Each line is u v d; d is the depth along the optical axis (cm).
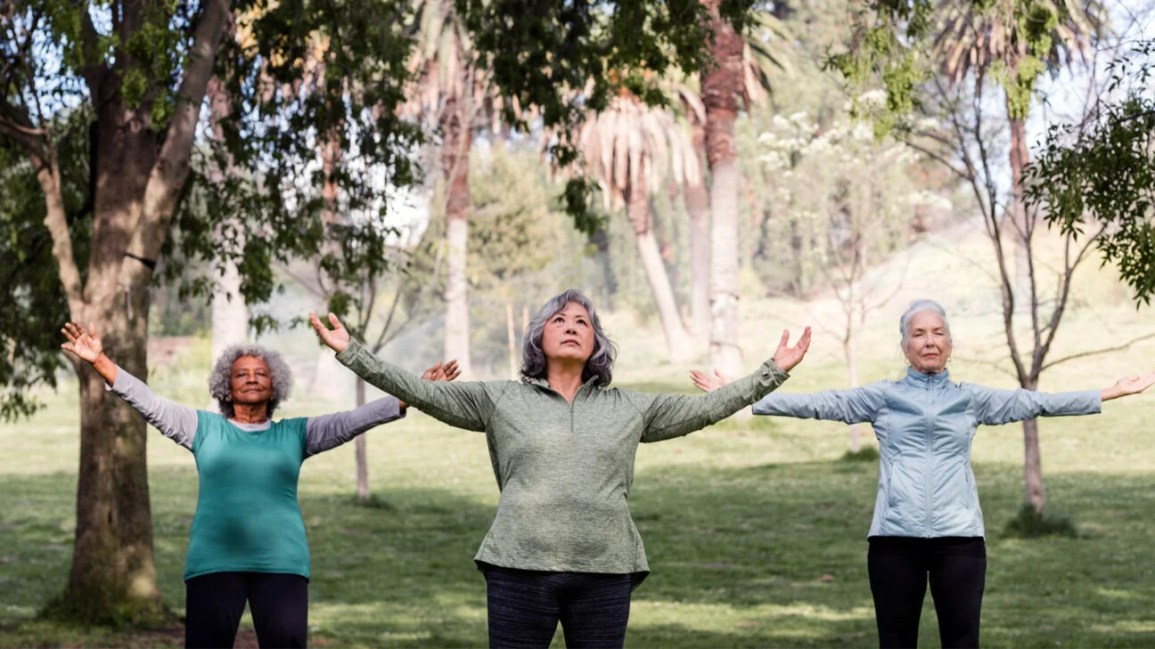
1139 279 932
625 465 530
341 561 2236
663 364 5925
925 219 5253
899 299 5978
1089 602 1681
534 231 6247
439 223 2953
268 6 1669
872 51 1172
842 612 1667
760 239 7025
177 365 5503
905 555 656
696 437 4106
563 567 512
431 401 539
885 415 666
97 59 1209
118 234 1425
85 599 1401
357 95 1727
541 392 539
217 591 624
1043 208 998
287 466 646
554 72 1612
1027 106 1091
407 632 1493
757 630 1492
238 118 1688
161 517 2691
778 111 6203
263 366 668
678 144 5734
